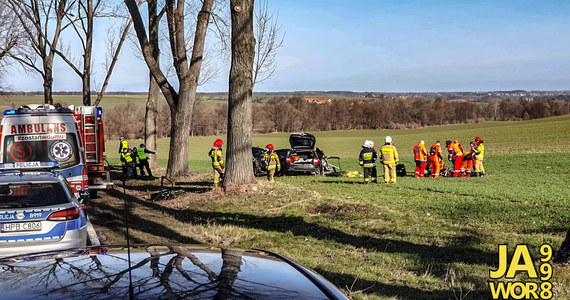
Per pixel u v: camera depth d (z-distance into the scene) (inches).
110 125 3983.8
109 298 80.2
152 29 1046.4
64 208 318.7
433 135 3848.4
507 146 2346.2
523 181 981.8
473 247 373.1
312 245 399.2
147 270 96.4
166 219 542.9
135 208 630.5
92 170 721.6
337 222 482.6
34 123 568.1
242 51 645.9
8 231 305.7
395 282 290.0
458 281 287.7
